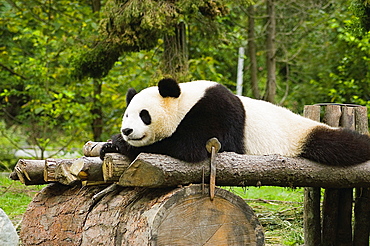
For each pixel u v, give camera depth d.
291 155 6.58
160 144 6.00
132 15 10.93
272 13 18.41
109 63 12.62
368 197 7.46
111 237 5.72
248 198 11.74
